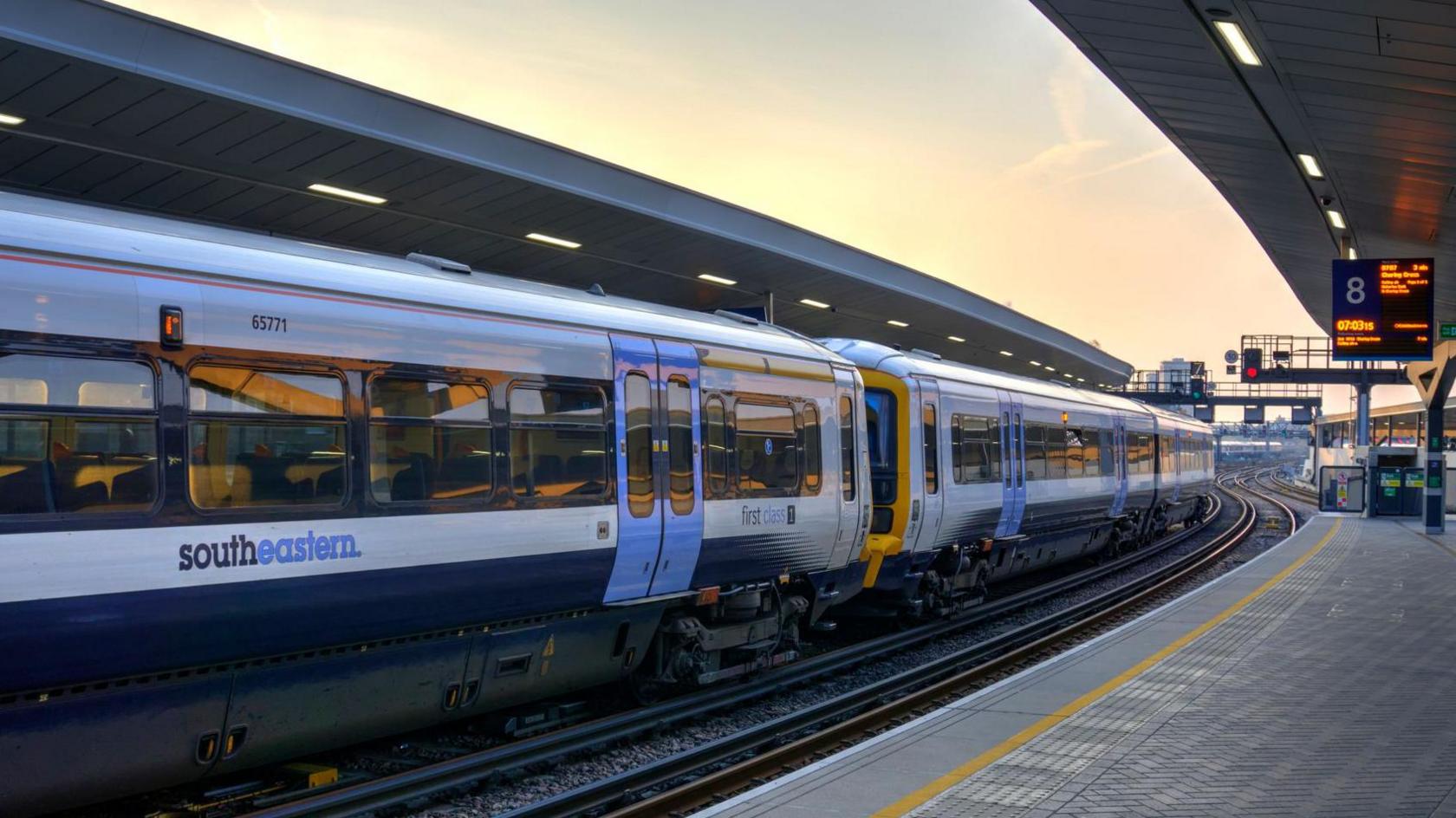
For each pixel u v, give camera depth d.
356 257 7.68
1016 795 6.84
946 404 15.32
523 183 15.66
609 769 8.62
